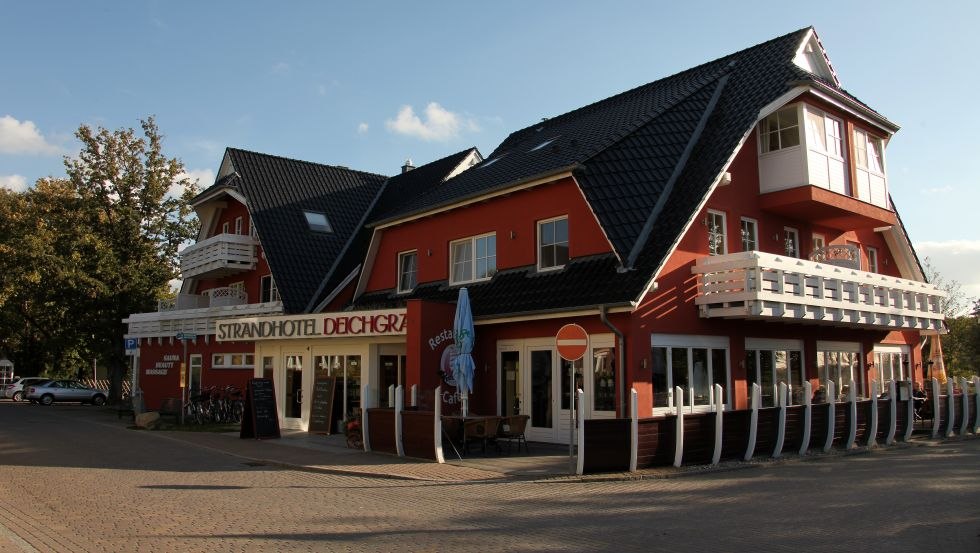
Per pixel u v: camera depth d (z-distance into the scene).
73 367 54.25
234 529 8.21
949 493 10.48
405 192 29.41
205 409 23.89
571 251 17.25
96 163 37.72
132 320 33.28
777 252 19.00
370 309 20.86
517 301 17.33
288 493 10.86
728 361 17.11
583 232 17.02
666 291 15.75
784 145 18.41
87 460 14.78
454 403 17.86
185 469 13.57
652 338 15.38
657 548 7.34
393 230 23.02
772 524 8.45
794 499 10.05
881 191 20.73
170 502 10.02
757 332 18.06
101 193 37.97
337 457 14.84
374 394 19.70
